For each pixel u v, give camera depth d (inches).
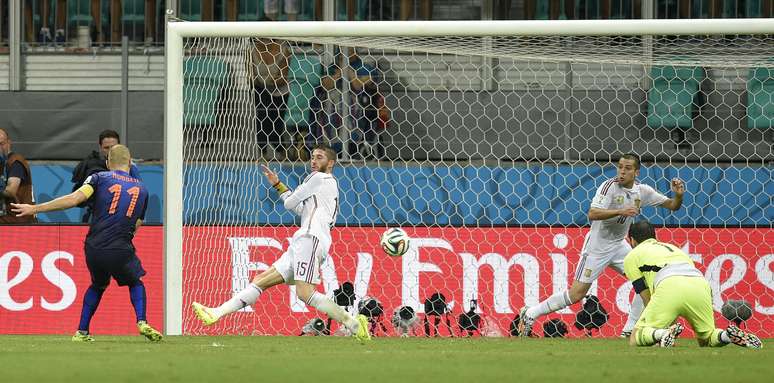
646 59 1562.5
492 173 1710.1
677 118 1772.9
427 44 1549.0
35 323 1545.3
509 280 1505.9
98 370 795.4
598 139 1784.0
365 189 1737.2
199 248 1551.4
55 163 1847.9
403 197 1728.6
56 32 1952.5
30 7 1947.6
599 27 1434.5
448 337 1454.2
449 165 1721.2
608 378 754.2
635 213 1358.3
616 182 1389.0
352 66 1775.3
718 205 1686.8
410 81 1792.6
